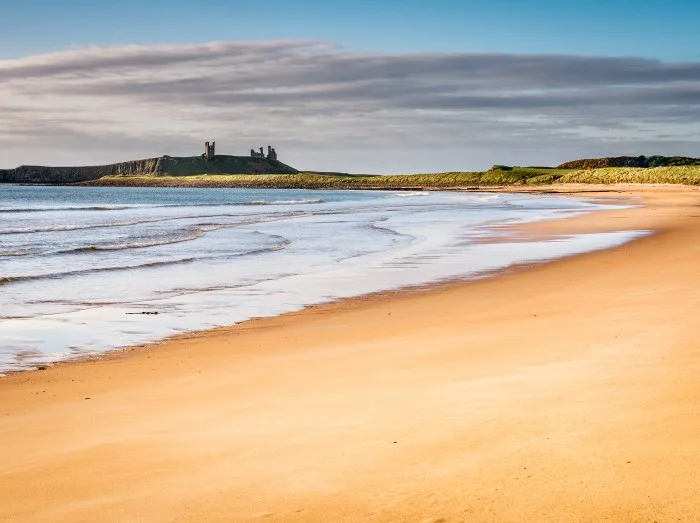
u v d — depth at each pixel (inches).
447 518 213.6
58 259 1261.1
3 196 6038.4
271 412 360.8
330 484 249.8
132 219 2591.0
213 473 271.3
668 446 256.7
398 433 304.5
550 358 441.4
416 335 580.1
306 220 2390.5
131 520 231.1
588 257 1143.0
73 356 551.5
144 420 360.8
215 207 3730.3
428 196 5344.5
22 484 272.4
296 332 625.6
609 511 211.5
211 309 757.9
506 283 885.2
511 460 257.1
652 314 574.2
